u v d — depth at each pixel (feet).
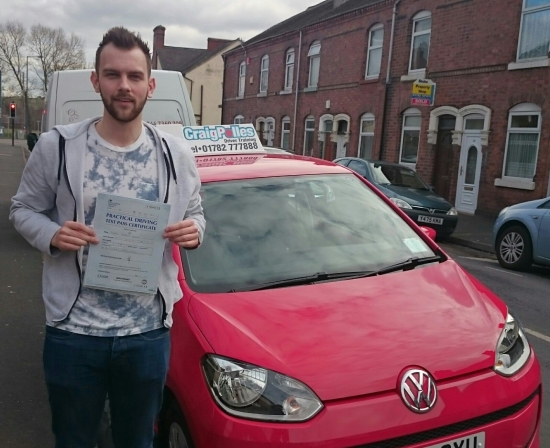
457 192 51.80
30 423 12.09
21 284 22.22
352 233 11.53
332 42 72.38
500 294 23.25
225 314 8.75
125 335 6.84
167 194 6.98
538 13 43.60
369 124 65.82
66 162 6.66
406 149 59.36
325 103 74.43
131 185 6.81
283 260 10.51
